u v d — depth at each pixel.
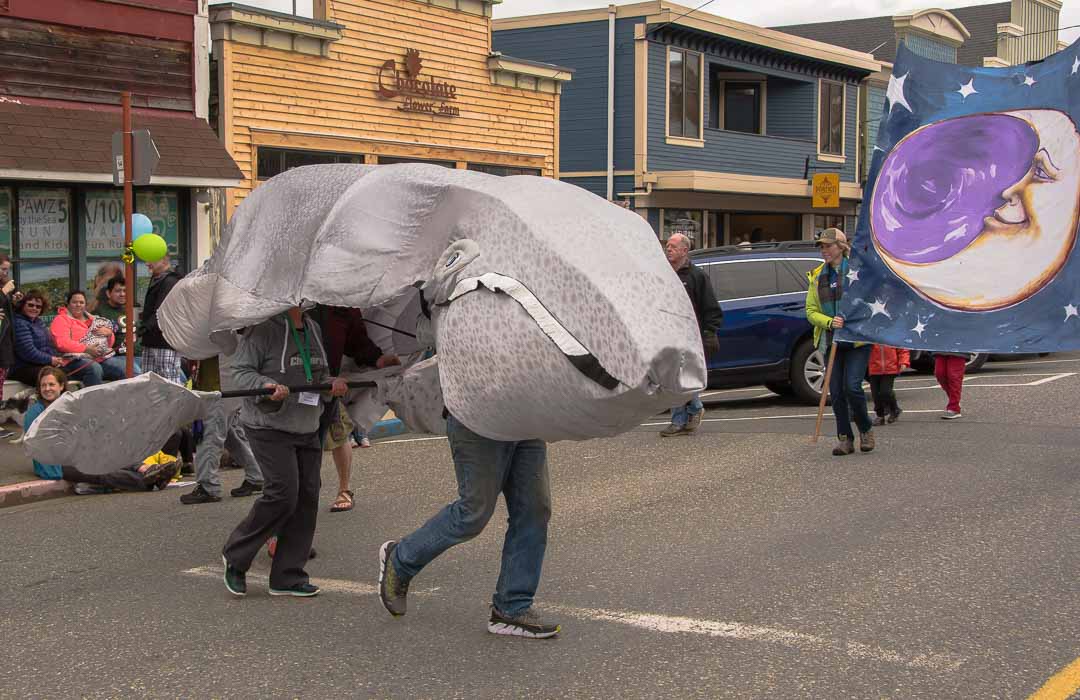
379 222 5.37
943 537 6.93
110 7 13.86
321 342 6.16
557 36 26.08
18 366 11.45
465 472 5.14
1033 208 9.38
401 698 4.66
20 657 5.27
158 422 5.84
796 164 30.16
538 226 4.79
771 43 28.14
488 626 5.46
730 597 5.86
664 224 26.41
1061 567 6.25
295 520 6.14
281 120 16.91
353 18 17.84
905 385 15.05
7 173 12.20
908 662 4.89
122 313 12.41
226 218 15.52
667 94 26.05
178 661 5.17
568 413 4.62
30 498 8.92
